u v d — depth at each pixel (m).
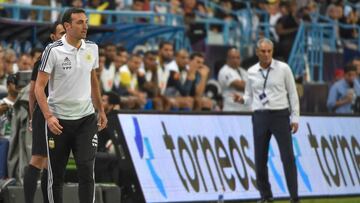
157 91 38.94
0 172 27.50
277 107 29.39
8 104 28.59
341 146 35.31
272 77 29.39
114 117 28.66
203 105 39.84
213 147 30.94
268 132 29.62
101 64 36.50
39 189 25.84
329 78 51.50
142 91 38.97
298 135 33.75
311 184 33.56
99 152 29.50
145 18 48.09
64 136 22.83
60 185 23.39
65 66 22.50
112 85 37.72
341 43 54.25
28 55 33.50
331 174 34.47
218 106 42.09
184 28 46.12
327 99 45.88
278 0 53.28
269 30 52.00
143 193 28.45
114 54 38.00
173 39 46.53
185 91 39.72
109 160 29.16
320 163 34.19
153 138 29.28
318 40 50.38
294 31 48.81
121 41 43.62
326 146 34.69
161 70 39.91
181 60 40.16
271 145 32.81
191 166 30.08
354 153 35.81
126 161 28.52
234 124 31.89
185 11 49.09
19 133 27.19
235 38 50.75
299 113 31.36
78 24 22.34
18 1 44.22
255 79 29.69
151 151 29.11
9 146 27.38
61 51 22.45
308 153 33.88
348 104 42.22
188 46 47.72
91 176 22.77
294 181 29.38
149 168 28.89
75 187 26.47
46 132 22.88
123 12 43.31
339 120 35.62
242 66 42.75
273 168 32.44
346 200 34.03
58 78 22.58
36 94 22.34
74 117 22.73
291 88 29.45
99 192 27.08
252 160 31.95
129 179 28.55
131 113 28.98
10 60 34.03
